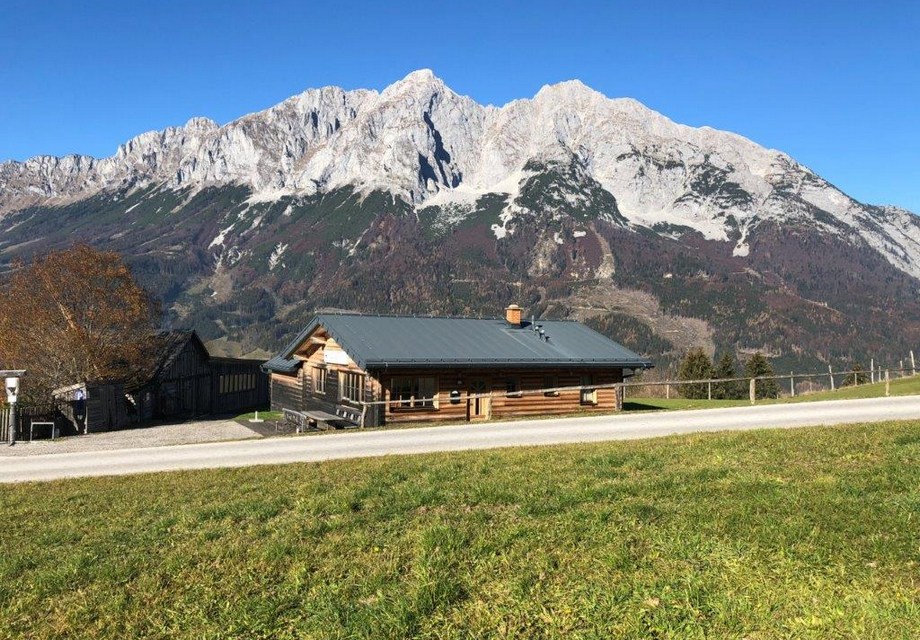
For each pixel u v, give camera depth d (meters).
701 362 92.56
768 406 27.16
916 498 8.99
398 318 38.25
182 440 33.72
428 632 6.61
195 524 11.04
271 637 6.90
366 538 9.30
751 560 7.53
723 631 6.17
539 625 6.58
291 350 42.81
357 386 34.53
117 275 48.81
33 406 37.72
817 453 12.80
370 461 16.66
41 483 17.62
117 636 7.20
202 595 7.96
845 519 8.48
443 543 8.68
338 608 7.20
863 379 78.19
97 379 46.97
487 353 34.69
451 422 33.19
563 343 38.19
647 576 7.34
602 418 26.45
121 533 10.86
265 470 16.62
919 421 16.56
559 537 8.69
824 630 6.02
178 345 53.34
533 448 17.30
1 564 9.63
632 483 11.20
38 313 45.94
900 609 6.20
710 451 14.06
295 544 9.29
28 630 7.53
